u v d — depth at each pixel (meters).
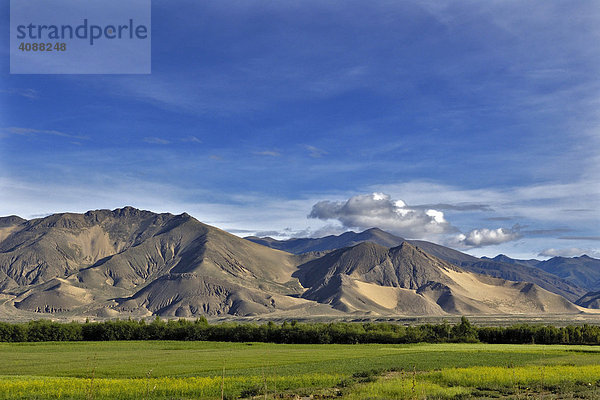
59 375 71.62
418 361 85.69
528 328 142.12
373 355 99.75
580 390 50.78
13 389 54.22
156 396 50.25
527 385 54.81
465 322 148.25
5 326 143.75
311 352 108.88
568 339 137.88
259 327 149.12
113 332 150.50
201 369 77.38
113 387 55.00
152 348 124.31
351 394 48.94
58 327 147.75
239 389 54.25
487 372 64.56
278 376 64.81
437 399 46.28
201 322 160.25
